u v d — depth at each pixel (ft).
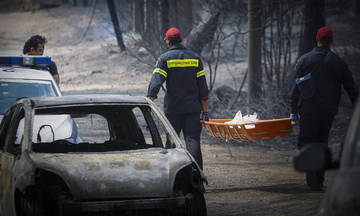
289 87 124.98
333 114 61.46
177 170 41.83
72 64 301.63
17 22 509.76
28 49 85.56
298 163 24.90
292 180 70.33
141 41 132.46
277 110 118.93
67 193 40.16
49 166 40.22
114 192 38.99
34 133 58.23
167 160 43.19
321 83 61.05
